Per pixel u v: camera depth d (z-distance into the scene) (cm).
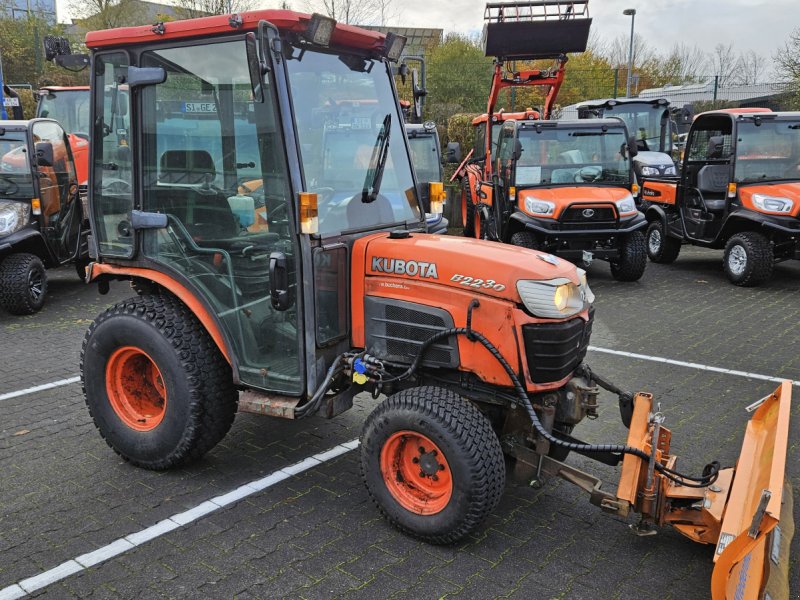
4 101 1245
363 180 373
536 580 306
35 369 594
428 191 429
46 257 827
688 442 446
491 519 357
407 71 413
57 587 300
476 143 1295
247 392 376
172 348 371
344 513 361
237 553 325
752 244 901
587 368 360
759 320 752
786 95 1797
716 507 301
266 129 334
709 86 1928
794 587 303
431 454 327
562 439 349
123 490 383
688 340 678
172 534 340
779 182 927
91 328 399
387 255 351
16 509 363
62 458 423
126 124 378
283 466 412
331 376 353
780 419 293
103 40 365
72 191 882
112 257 402
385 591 298
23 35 1998
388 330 352
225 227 359
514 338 317
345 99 364
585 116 1468
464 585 302
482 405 355
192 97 354
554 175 955
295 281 339
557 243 918
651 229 1139
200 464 414
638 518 355
